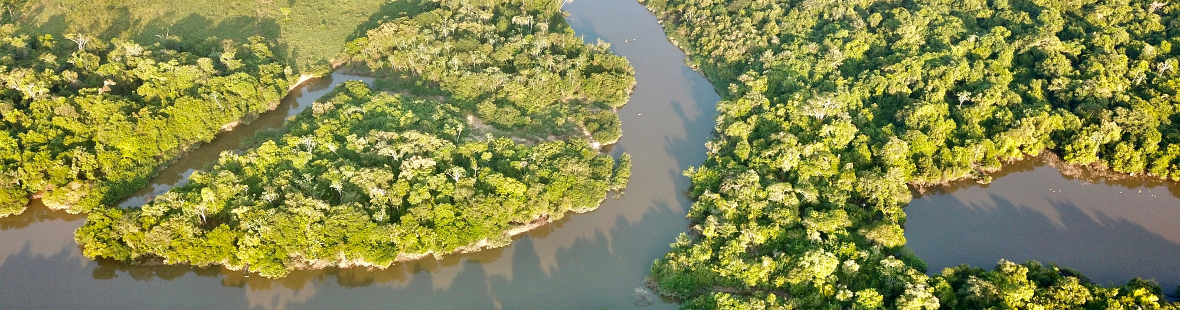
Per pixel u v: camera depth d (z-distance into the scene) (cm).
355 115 19012
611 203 17425
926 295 12800
